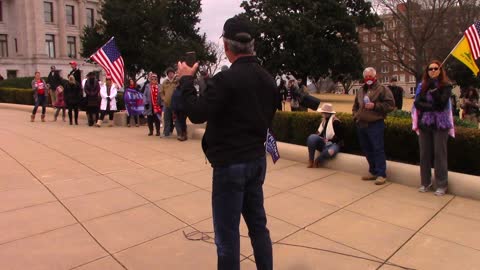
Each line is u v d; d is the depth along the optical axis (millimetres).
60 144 9594
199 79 5273
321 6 37594
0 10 55875
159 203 5340
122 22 39656
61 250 3982
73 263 3729
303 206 5262
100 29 42062
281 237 4316
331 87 84500
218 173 2807
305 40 36438
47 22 56656
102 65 13031
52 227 4535
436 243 4184
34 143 9703
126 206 5219
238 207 2826
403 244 4156
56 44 57688
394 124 7078
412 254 3943
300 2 37750
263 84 2852
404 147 7008
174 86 10508
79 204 5285
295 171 7039
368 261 3795
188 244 4129
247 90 2727
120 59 13203
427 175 5812
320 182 6363
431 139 5715
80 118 15406
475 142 6129
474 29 6473
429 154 5746
